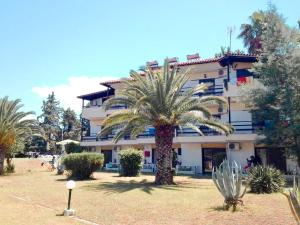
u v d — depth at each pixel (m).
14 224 10.30
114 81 42.22
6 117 33.88
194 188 19.02
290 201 6.77
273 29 25.08
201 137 32.84
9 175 31.45
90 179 25.05
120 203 14.34
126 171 27.86
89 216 11.87
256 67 25.86
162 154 21.55
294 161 25.64
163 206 13.48
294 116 23.52
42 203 14.90
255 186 17.14
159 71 21.80
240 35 48.41
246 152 31.80
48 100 98.75
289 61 24.00
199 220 10.90
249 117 32.81
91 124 46.22
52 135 91.88
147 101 20.73
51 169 37.59
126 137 39.31
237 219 10.81
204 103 22.36
